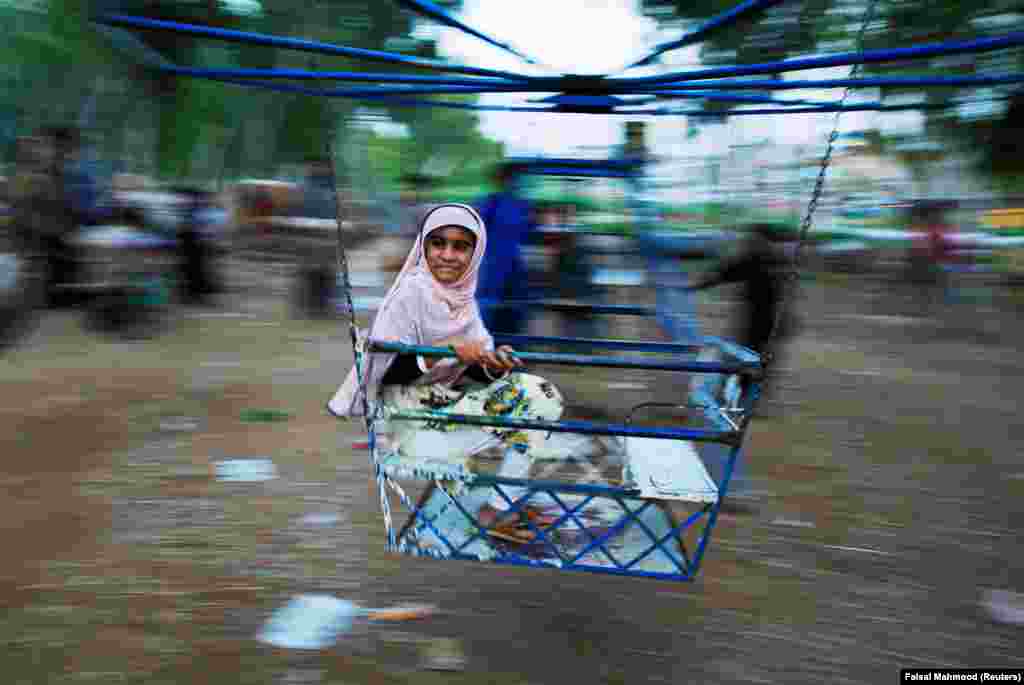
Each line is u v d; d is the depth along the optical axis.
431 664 2.53
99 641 2.61
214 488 3.92
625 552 2.35
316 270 8.58
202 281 9.05
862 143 6.68
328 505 3.77
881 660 2.62
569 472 2.77
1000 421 5.43
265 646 2.61
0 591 2.89
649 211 5.29
